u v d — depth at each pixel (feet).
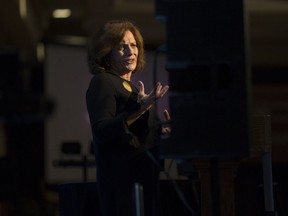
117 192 15.25
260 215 20.44
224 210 16.76
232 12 13.89
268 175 17.80
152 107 15.94
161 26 61.16
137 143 15.34
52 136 49.08
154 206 15.58
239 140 13.76
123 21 16.57
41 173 60.70
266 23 63.46
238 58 13.83
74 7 64.34
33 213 45.75
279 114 71.26
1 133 56.29
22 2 53.21
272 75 71.87
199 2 14.01
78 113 49.32
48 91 49.21
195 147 13.94
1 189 16.02
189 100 14.01
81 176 48.88
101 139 14.87
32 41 61.98
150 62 46.68
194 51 14.01
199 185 18.53
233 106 13.82
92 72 16.37
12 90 14.48
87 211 18.79
